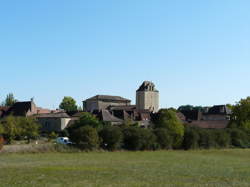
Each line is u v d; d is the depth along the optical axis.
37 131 71.00
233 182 27.55
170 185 25.66
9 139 65.44
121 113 103.19
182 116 117.56
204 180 28.47
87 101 153.50
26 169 33.88
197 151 66.25
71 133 58.72
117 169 35.09
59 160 43.19
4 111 107.06
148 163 41.88
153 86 156.00
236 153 63.28
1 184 25.19
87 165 38.28
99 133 60.16
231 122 95.62
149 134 63.66
